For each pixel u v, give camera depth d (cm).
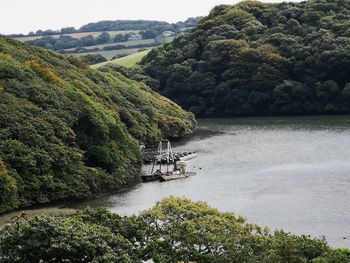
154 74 18888
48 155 7181
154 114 12506
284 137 11444
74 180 7288
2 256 3142
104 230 3459
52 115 7944
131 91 12556
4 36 11119
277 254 3181
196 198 6781
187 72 17988
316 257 3203
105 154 8188
